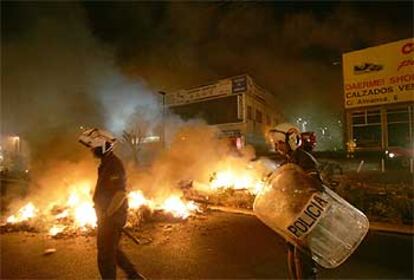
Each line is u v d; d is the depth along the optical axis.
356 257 4.93
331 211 2.91
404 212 7.12
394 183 11.94
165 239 5.92
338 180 11.69
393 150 18.17
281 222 2.99
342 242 2.95
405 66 19.88
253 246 5.50
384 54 20.73
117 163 3.76
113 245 3.63
